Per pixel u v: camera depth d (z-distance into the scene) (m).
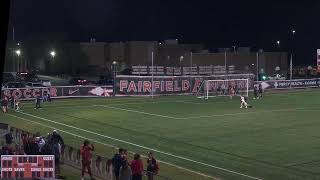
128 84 69.50
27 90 61.69
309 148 32.06
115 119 46.56
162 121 45.22
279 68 122.56
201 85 72.25
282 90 82.75
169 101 64.12
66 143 33.47
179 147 32.69
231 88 68.06
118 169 19.19
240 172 25.44
